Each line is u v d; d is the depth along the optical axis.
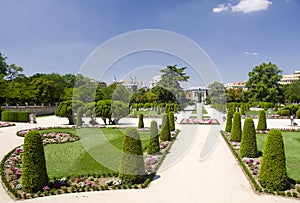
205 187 6.69
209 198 5.99
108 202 5.77
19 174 7.52
